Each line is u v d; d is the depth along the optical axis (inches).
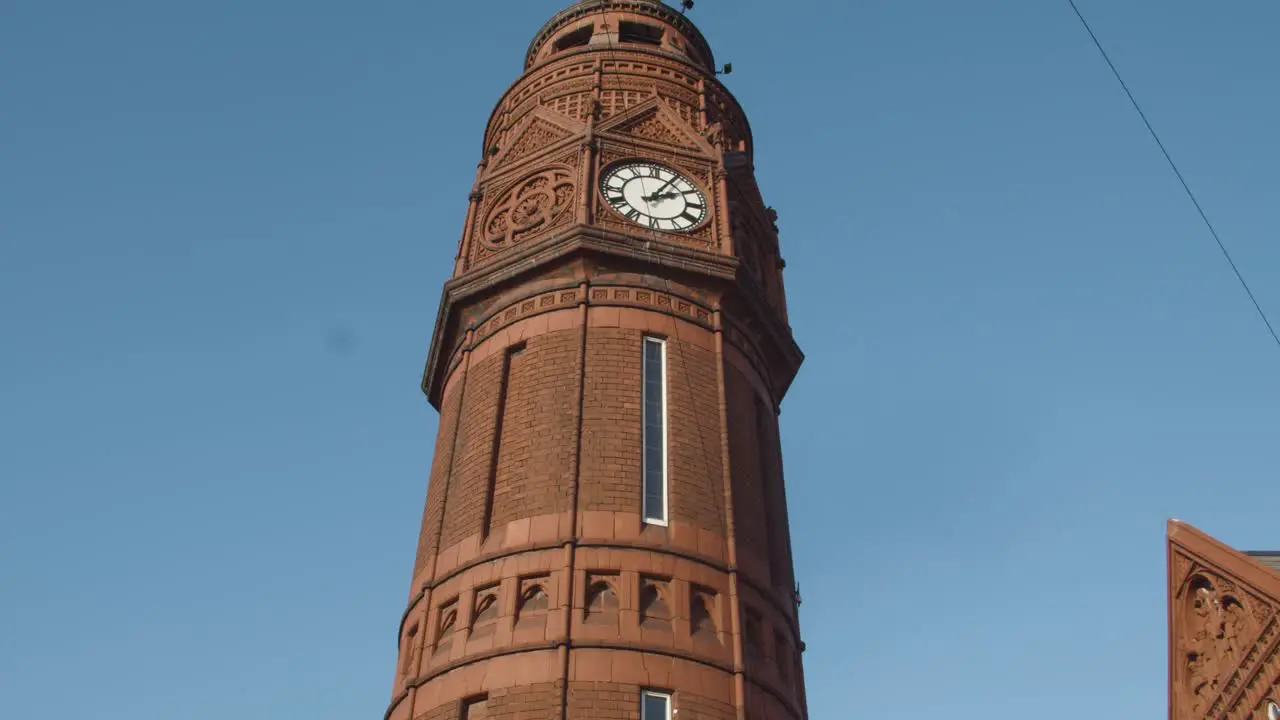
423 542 1069.1
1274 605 838.5
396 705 953.5
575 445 1005.8
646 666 887.7
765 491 1114.7
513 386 1087.6
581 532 952.9
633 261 1134.4
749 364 1169.4
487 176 1317.7
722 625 943.7
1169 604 960.9
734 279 1153.4
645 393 1064.2
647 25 1540.4
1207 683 916.0
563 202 1207.6
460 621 941.8
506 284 1162.6
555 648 885.8
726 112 1453.0
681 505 992.2
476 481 1032.8
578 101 1371.8
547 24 1573.6
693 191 1246.3
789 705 962.1
